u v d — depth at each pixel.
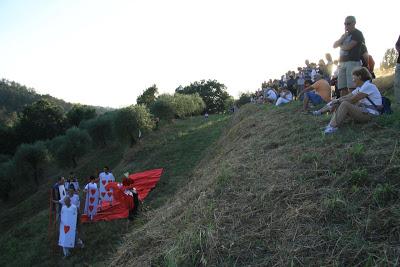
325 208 4.45
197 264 4.43
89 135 50.91
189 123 42.88
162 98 47.50
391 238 3.73
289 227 4.43
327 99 11.48
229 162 7.96
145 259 5.22
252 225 4.77
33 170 51.12
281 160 6.41
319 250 3.89
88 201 14.41
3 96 159.38
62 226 11.97
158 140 33.81
